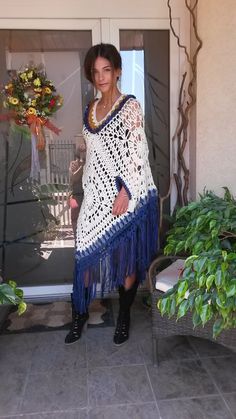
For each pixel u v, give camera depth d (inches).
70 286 106.1
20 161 99.5
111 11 93.4
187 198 100.7
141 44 96.3
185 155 100.0
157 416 62.4
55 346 82.9
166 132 101.0
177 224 88.3
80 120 98.7
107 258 80.5
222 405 64.7
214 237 67.5
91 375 72.9
